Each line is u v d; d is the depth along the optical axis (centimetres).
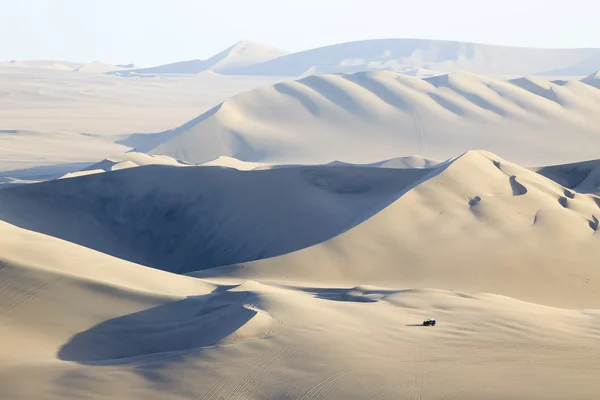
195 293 8181
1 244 8138
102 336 6600
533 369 5356
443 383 5116
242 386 5181
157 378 5362
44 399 5138
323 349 5728
